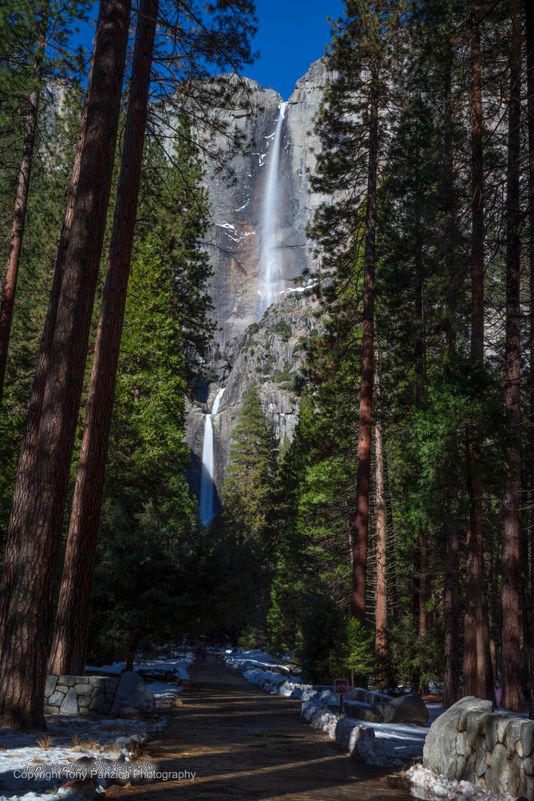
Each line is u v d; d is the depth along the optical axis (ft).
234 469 278.87
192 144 57.88
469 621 55.42
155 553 75.10
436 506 52.29
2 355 65.72
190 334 125.08
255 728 40.40
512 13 53.42
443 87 69.72
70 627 41.98
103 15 38.37
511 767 21.48
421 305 89.76
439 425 48.78
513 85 53.57
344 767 27.91
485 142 58.39
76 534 43.11
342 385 98.07
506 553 56.49
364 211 95.25
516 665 54.95
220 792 20.38
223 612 75.05
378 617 90.99
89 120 36.94
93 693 38.99
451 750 25.50
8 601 40.55
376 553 101.09
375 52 89.97
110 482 89.97
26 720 29.94
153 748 28.63
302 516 127.24
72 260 35.37
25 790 17.12
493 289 75.46
